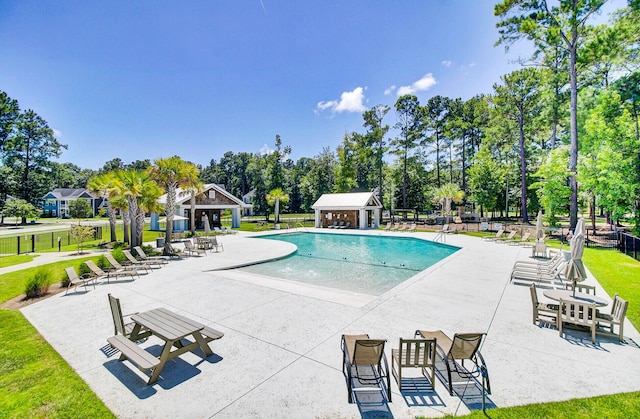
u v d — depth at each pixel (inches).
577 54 736.3
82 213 1937.7
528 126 1223.5
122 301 296.0
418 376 159.3
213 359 178.5
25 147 1867.6
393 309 262.4
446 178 1995.6
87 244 789.2
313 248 770.2
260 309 266.8
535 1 732.7
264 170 2194.9
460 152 1827.0
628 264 460.1
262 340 203.8
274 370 165.8
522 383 151.4
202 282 368.5
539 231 566.6
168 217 588.1
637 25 663.8
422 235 905.5
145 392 147.3
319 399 140.0
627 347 189.6
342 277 454.3
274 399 140.3
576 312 204.7
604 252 580.4
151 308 274.1
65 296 316.2
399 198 1688.0
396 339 203.2
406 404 136.4
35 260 552.4
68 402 139.9
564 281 360.8
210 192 1208.8
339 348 191.2
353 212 1218.6
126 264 454.9
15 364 176.2
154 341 207.9
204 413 131.0
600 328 217.8
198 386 151.6
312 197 2237.9
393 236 911.7
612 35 665.6
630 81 737.0
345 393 144.5
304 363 173.2
